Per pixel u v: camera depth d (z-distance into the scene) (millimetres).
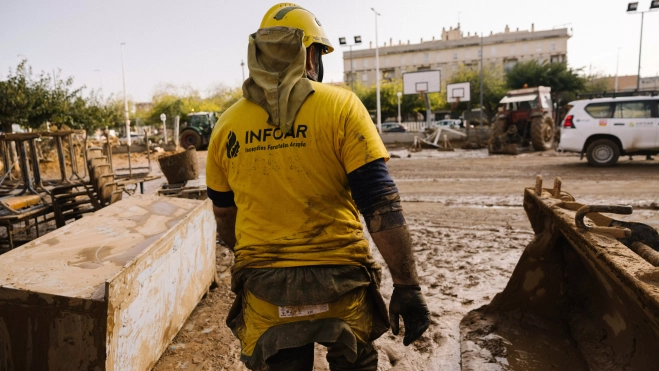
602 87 59438
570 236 2293
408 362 2736
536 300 2906
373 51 81000
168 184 6688
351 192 1411
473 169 11672
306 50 1544
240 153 1431
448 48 78375
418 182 9984
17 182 7121
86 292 2053
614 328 2338
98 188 5824
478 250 4781
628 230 1994
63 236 2855
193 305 3412
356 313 1429
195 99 55125
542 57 76000
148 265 2506
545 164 11883
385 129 35062
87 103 20516
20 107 16750
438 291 3744
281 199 1387
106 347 2020
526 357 2574
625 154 10695
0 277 2170
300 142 1365
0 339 2051
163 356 2898
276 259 1395
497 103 46031
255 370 1406
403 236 1339
